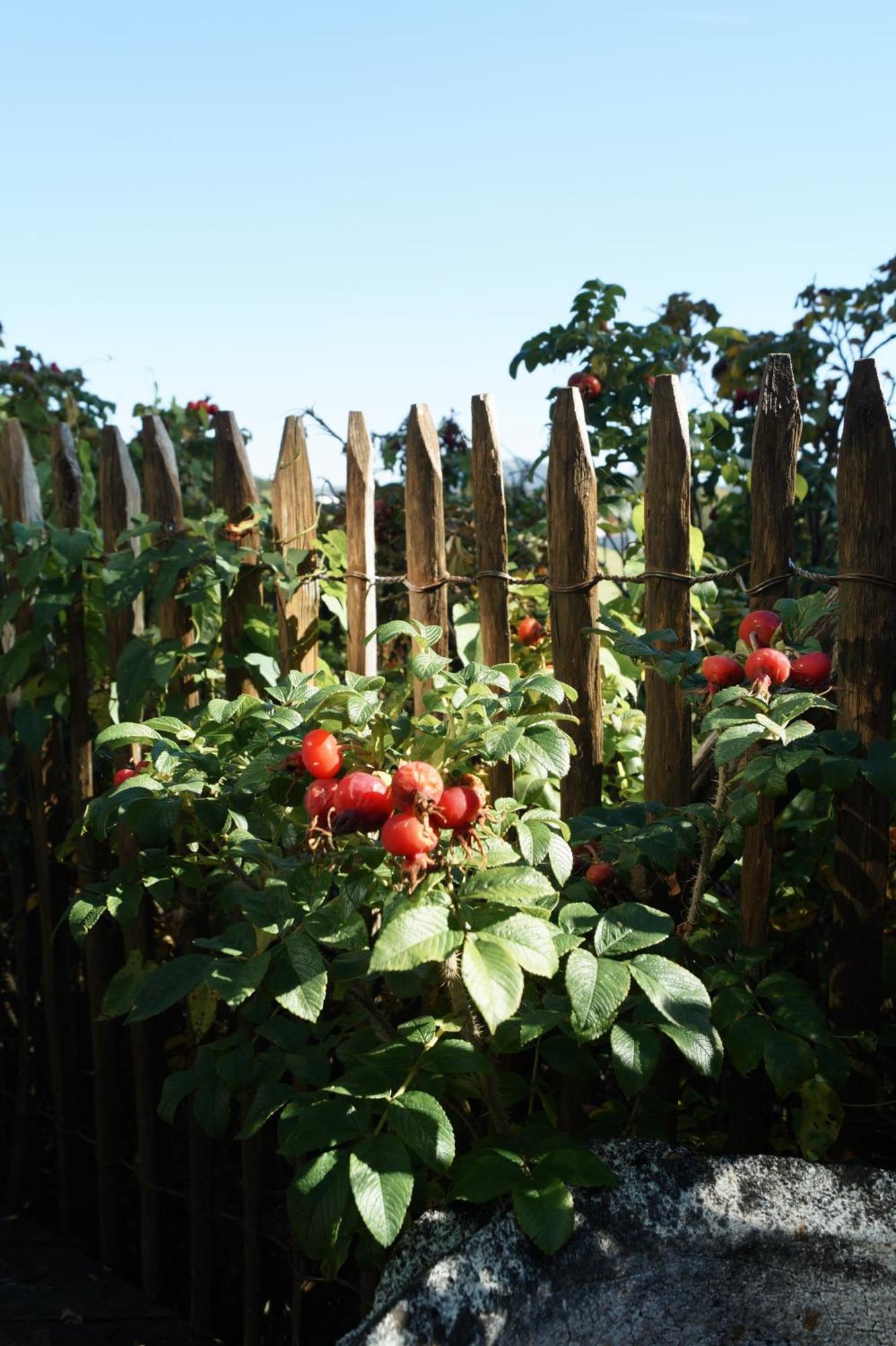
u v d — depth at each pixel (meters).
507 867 1.53
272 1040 1.92
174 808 1.73
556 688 1.63
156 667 2.69
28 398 5.10
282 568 2.64
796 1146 2.12
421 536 2.45
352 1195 1.67
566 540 2.22
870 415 1.83
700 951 1.97
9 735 3.22
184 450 5.22
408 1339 1.36
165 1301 2.94
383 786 1.47
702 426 3.90
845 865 1.95
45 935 3.11
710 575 2.07
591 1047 2.08
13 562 3.12
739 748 1.49
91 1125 3.24
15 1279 2.97
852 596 1.87
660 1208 1.51
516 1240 1.47
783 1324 1.39
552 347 3.94
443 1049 1.65
